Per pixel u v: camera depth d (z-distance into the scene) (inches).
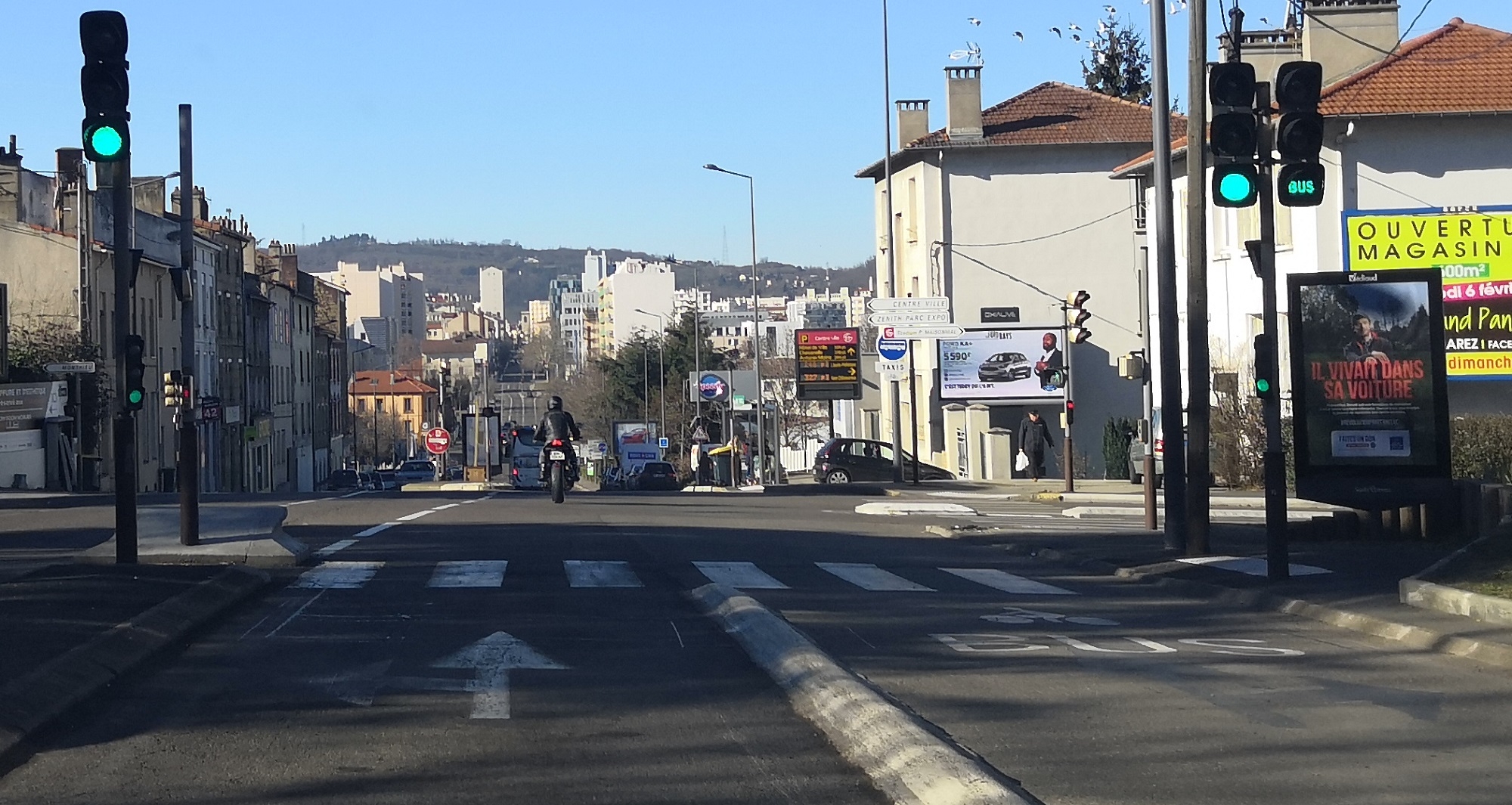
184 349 777.6
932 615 480.1
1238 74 536.4
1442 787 257.4
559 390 5196.9
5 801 237.8
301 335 3489.2
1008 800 234.8
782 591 538.0
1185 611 498.9
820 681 333.4
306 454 3533.5
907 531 890.7
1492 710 323.6
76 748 275.1
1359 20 1391.5
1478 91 1294.3
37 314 1925.4
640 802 247.1
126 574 493.4
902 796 251.3
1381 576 544.1
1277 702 332.8
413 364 7283.5
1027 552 724.0
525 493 1448.1
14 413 1620.3
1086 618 478.0
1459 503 651.5
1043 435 1720.0
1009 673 368.8
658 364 3553.2
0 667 317.7
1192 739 294.8
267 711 310.7
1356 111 1272.1
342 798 244.4
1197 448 642.8
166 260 2292.1
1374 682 358.6
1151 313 1636.3
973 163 2075.5
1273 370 540.4
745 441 2785.4
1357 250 1262.3
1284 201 533.0
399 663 369.1
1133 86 3097.9
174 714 306.5
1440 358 629.9
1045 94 2164.1
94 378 1860.2
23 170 2004.2
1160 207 655.1
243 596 483.8
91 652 343.6
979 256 2074.3
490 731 296.8
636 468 2824.8
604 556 642.2
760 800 250.1
